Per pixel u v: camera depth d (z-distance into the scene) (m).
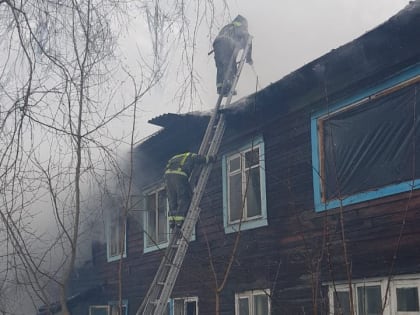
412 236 5.23
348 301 5.82
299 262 6.66
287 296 6.78
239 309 7.79
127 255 12.10
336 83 6.49
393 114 5.78
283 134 7.40
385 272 5.46
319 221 6.46
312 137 6.77
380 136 5.90
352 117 6.33
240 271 7.85
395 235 5.43
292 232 6.93
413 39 5.50
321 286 6.16
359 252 5.83
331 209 6.29
